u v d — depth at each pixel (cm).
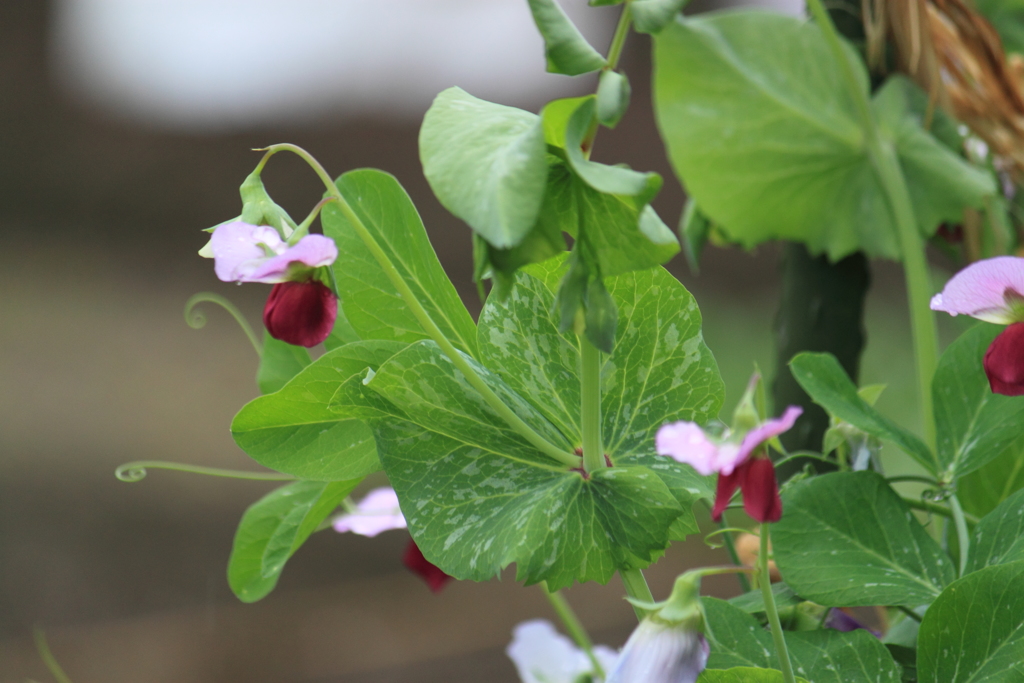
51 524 369
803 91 83
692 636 68
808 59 83
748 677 69
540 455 71
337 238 73
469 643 319
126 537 367
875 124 83
